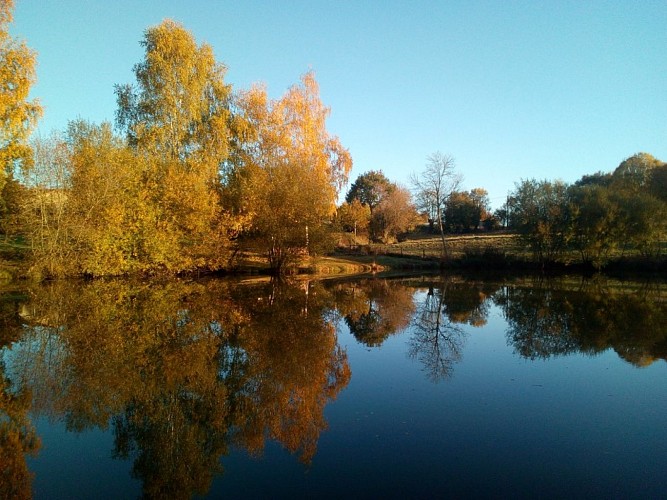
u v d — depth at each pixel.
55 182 24.45
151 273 29.08
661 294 24.89
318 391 9.21
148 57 29.42
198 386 9.38
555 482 5.63
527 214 43.03
